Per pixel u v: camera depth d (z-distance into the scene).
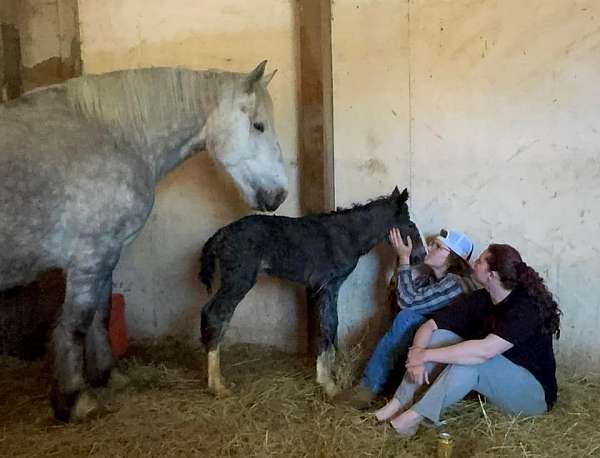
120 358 3.65
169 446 2.62
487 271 2.71
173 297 3.94
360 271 3.60
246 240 3.00
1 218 2.59
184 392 3.13
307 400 3.05
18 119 2.71
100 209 2.77
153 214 3.89
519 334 2.62
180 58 3.77
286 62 3.60
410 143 3.46
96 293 2.86
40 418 2.89
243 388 3.16
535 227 3.32
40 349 3.59
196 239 3.86
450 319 2.83
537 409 2.74
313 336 3.59
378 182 3.54
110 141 2.84
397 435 2.68
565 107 3.21
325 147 3.48
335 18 3.49
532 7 3.20
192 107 3.01
